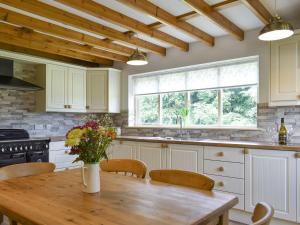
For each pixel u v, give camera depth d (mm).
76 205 1258
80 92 4684
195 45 4062
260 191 2740
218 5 2721
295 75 2842
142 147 3779
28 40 3641
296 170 2531
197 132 4012
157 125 4684
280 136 2953
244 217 2896
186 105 4316
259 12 2688
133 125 4988
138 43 3891
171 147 3455
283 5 2764
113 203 1287
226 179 2969
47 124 4570
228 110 3873
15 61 4102
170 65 4359
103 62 5070
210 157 3094
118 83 5027
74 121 4965
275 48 2977
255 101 3605
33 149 3727
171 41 3785
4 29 3293
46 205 1260
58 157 4059
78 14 3027
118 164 2146
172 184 1680
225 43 3742
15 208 1221
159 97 4672
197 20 3201
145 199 1350
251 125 3639
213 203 1285
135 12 2965
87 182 1463
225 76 3883
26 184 1654
